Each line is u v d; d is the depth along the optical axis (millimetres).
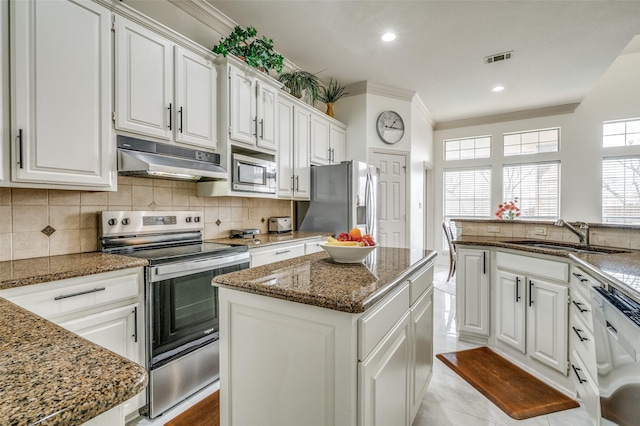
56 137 1579
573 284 1890
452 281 4840
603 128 4926
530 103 5152
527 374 2176
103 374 516
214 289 2088
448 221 5562
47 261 1646
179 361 1844
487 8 2742
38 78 1514
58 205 1857
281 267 1456
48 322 779
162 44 2088
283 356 1091
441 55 3582
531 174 5488
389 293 1201
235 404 1212
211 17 2783
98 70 1746
